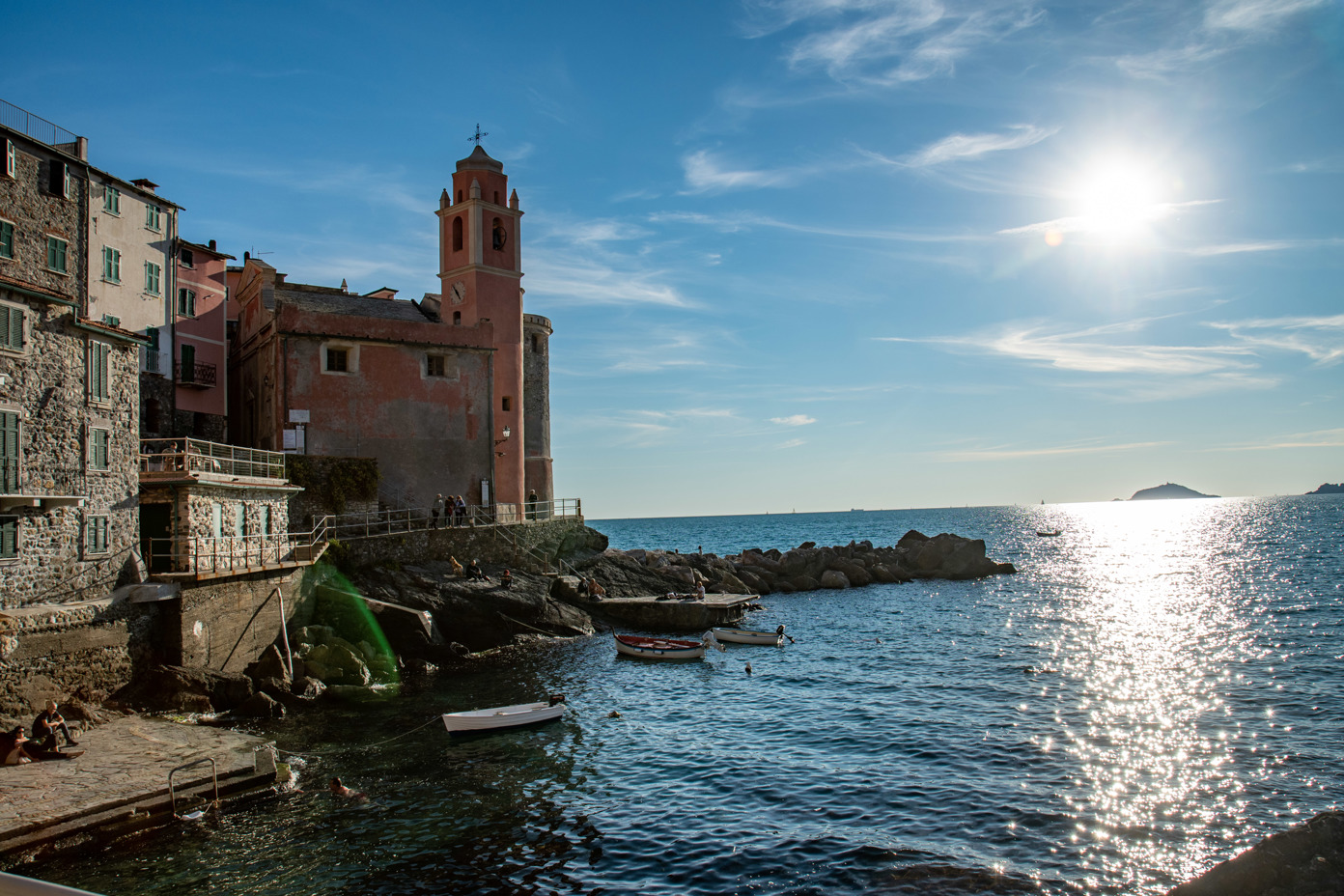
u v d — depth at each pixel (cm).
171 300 4403
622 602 5009
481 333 5147
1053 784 2209
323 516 4162
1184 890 1356
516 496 5409
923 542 8419
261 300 4903
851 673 3716
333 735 2712
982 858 1784
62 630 2375
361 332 4756
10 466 2342
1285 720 2711
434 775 2344
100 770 2039
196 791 1984
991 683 3422
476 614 4206
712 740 2709
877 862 1777
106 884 1662
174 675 2692
